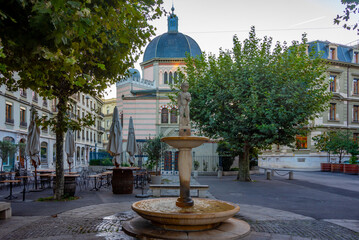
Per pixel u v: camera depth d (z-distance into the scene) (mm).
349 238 6219
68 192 11250
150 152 18609
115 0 5992
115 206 9336
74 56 5348
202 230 6055
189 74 21203
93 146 51875
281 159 37469
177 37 37344
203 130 20562
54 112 33812
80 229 6594
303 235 6348
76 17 4125
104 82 10875
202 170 27703
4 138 23672
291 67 18562
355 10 7043
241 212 8633
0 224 7055
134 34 7320
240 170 20484
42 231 6434
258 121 17797
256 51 19375
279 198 12039
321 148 32594
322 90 18703
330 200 11609
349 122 36656
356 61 37719
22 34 4480
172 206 7070
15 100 25547
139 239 5762
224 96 18562
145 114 32281
